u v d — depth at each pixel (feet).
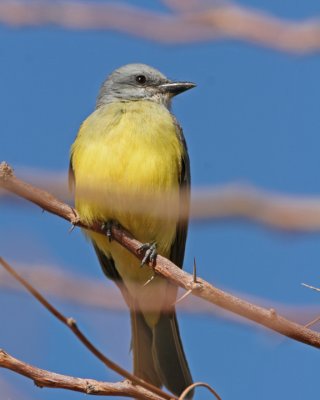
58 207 23.66
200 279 20.08
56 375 18.56
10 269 11.82
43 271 11.73
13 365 17.63
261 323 18.65
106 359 16.70
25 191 18.08
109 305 11.75
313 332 18.45
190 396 23.29
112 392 18.95
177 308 14.40
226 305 19.02
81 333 16.16
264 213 9.02
